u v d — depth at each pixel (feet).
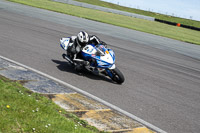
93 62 25.34
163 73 33.27
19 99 15.69
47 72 25.18
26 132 12.37
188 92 26.71
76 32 54.70
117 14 147.54
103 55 24.86
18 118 13.34
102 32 62.03
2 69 22.36
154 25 122.72
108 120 16.78
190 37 95.20
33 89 19.16
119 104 20.12
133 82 26.94
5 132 11.85
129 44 51.80
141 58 40.37
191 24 211.61
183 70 37.27
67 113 16.25
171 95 24.71
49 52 33.78
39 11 82.74
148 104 21.22
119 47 46.37
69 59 27.55
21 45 34.60
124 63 34.88
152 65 36.91
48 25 57.36
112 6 232.94
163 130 16.99
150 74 31.58
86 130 14.23
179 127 17.89
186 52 56.18
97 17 103.04
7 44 33.71
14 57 28.32
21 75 21.91
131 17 145.69
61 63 29.73
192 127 18.28
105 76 27.73
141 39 63.36
